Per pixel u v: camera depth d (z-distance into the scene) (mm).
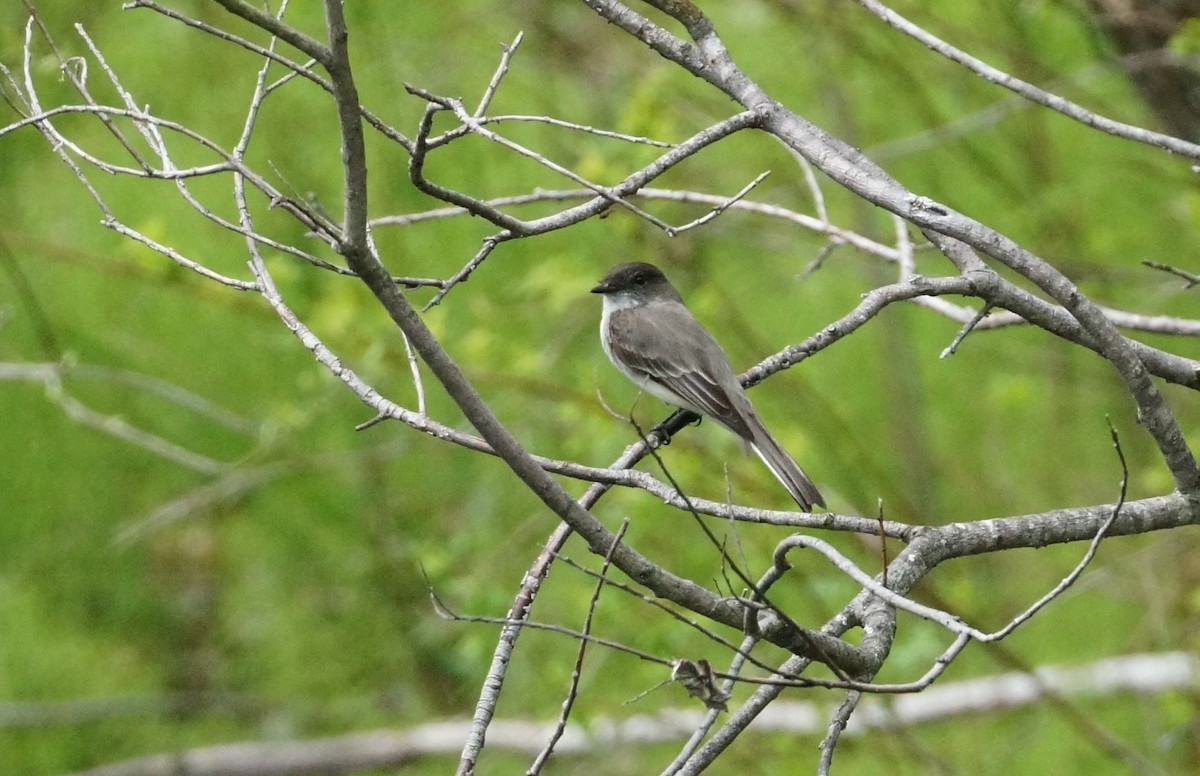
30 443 15586
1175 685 12273
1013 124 14258
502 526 14109
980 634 4559
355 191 4570
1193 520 6098
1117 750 11125
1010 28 13227
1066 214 13375
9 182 15906
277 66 14656
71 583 15594
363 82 14633
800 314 15945
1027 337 14789
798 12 12664
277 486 14594
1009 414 14586
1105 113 13461
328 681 14945
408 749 13898
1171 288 11812
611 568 11359
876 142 15219
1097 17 10445
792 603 12250
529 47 13898
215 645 15359
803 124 6188
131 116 5465
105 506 15648
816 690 11758
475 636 11062
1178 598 12758
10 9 13969
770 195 13633
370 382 12531
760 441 9141
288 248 5078
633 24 6688
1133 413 14070
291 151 14930
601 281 10523
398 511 14586
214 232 15164
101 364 15594
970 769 12609
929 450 14297
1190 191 11742
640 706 12438
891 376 14445
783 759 11617
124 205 15742
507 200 7699
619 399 13781
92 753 14781
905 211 5777
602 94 13852
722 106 13109
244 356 15766
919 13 12344
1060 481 14359
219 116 15453
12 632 15266
